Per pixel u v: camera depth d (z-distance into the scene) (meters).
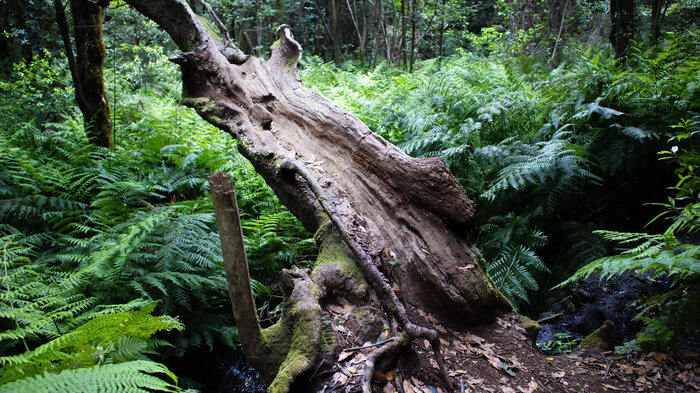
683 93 4.32
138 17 10.63
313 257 4.43
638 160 4.48
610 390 2.71
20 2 9.21
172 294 3.47
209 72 5.07
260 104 4.75
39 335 2.94
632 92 4.88
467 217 3.31
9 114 6.94
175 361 3.55
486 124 5.27
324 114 4.32
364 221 3.54
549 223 4.70
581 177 4.57
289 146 4.28
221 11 12.43
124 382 1.67
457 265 3.17
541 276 4.40
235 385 3.46
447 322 3.12
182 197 5.33
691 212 3.21
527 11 12.56
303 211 3.83
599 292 4.07
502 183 4.29
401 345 2.63
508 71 7.12
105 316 2.21
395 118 5.79
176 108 7.25
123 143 5.93
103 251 3.33
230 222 2.43
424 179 3.41
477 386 2.60
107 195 4.46
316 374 2.49
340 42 16.11
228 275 2.53
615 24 8.52
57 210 4.31
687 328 3.18
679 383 2.75
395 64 13.68
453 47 14.91
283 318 2.81
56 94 7.58
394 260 3.29
